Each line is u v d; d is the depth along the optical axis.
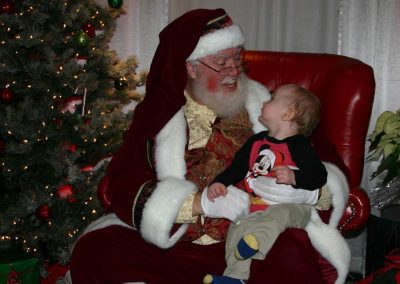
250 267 1.77
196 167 2.06
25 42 2.63
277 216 1.76
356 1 3.33
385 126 2.62
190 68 2.11
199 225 2.03
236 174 1.90
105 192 2.21
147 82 2.15
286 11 3.38
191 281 1.99
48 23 2.80
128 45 3.53
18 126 2.68
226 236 2.04
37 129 2.74
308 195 1.85
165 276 1.97
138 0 3.50
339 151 2.26
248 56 2.62
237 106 2.10
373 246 2.62
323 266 1.99
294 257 1.67
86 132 2.79
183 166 2.03
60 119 2.83
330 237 1.95
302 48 3.39
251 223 1.79
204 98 2.09
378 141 2.67
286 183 1.78
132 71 3.14
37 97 2.85
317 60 2.52
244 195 1.84
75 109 2.95
